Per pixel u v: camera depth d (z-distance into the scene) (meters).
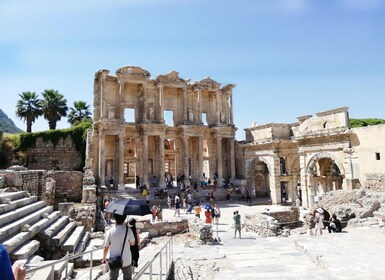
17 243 12.08
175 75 47.97
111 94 45.41
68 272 12.01
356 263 10.89
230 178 50.22
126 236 7.66
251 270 10.77
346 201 27.61
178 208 30.77
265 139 44.78
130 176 54.59
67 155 49.50
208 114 53.09
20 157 48.81
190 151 52.09
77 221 21.56
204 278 10.97
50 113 57.38
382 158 29.58
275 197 42.31
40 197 25.70
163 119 46.06
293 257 12.63
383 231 17.59
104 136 41.72
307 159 37.78
